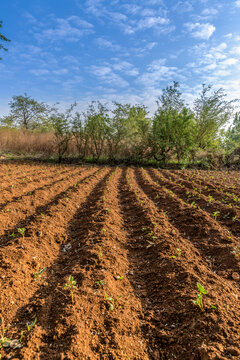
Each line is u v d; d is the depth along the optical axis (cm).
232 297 240
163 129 1284
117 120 1335
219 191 653
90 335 196
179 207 518
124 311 227
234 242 358
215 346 181
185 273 270
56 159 1423
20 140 1608
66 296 239
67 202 551
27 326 202
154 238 368
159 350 192
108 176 930
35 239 360
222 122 1315
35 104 2531
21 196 583
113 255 323
